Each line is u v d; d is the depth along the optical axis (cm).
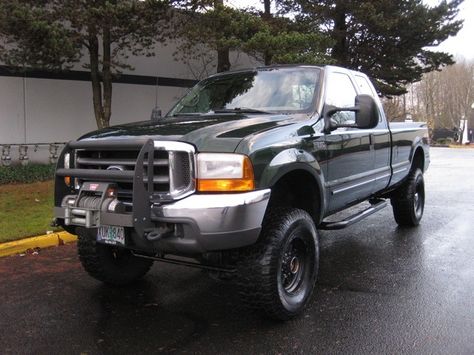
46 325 432
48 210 859
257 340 402
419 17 1919
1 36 1099
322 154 484
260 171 392
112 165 408
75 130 1429
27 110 1334
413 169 823
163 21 1275
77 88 1423
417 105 5831
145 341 401
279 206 452
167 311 465
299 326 429
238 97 554
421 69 2145
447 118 6078
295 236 432
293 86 534
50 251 669
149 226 378
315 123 486
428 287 529
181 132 400
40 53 1060
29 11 996
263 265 405
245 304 421
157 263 619
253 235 385
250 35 1311
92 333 416
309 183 480
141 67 1561
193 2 1173
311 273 461
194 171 378
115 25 1098
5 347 390
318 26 1764
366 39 2009
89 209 393
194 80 1692
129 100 1546
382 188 681
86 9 1072
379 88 2083
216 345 393
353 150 555
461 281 548
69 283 545
